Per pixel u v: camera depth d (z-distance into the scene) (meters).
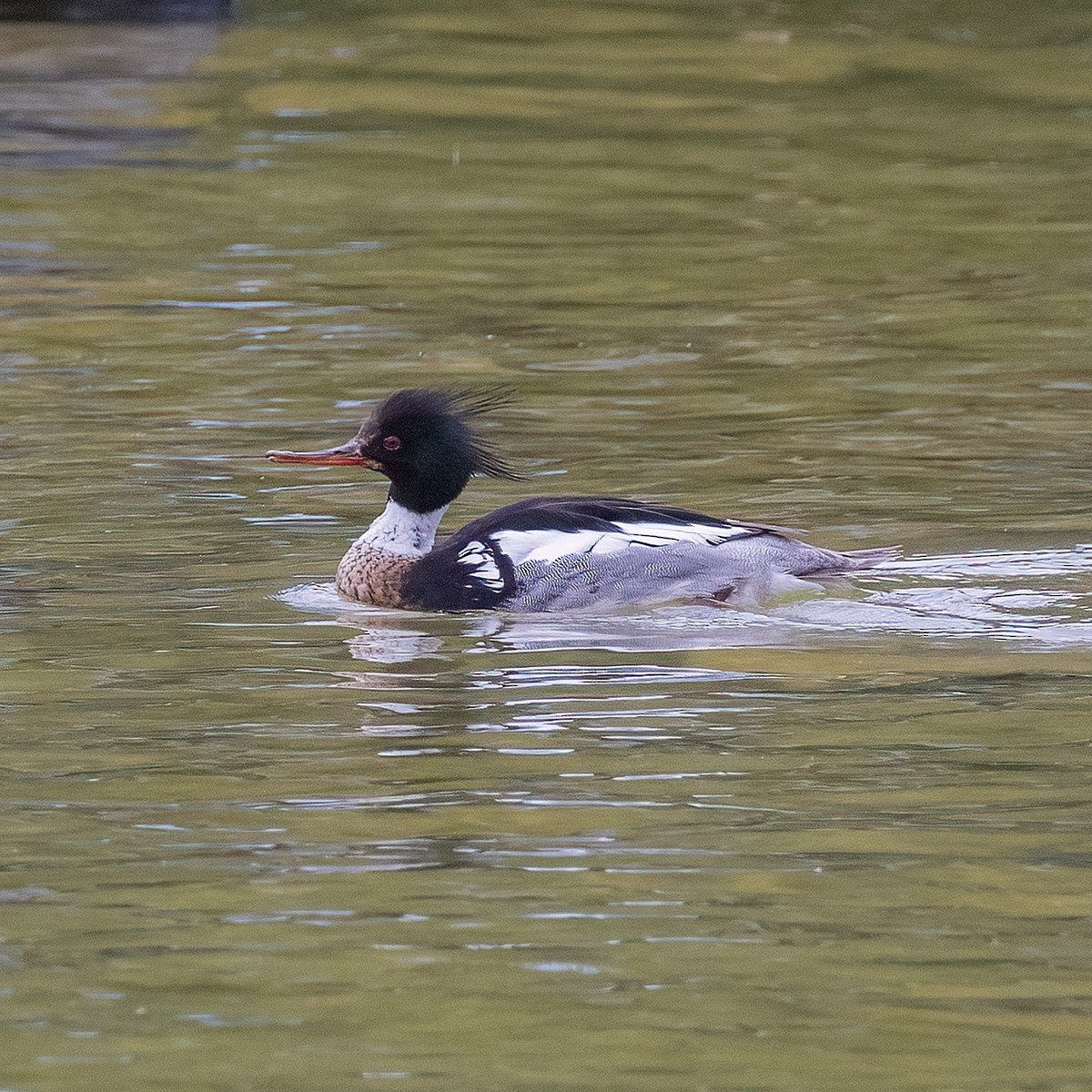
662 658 12.23
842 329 21.64
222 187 28.72
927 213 27.56
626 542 13.61
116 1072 7.22
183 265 24.41
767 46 40.72
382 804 9.79
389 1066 7.25
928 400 18.86
